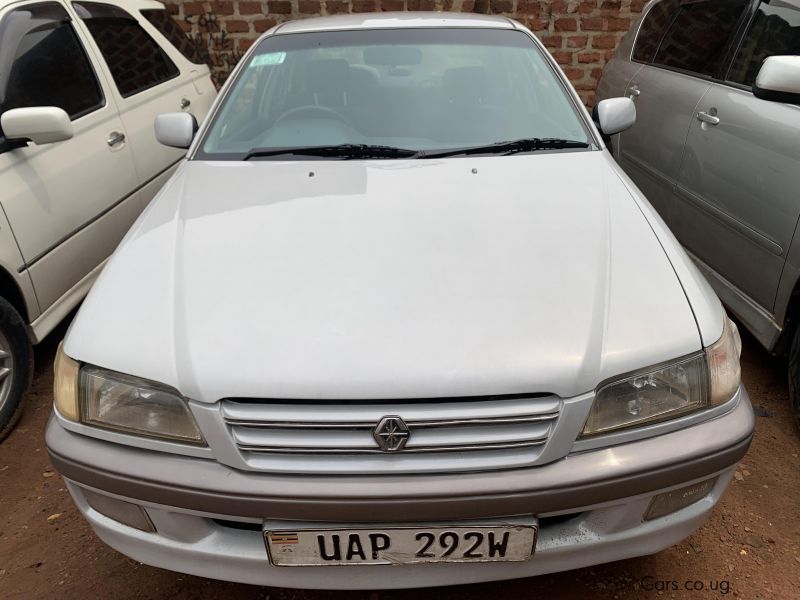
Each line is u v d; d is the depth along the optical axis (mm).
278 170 2076
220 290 1495
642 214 1800
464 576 1414
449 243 1636
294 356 1315
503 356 1307
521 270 1532
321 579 1413
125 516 1442
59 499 2129
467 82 2402
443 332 1351
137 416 1356
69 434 1432
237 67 2520
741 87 2727
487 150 2168
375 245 1631
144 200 3279
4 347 2344
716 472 1405
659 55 3656
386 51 2486
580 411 1305
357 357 1305
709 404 1397
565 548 1400
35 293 2451
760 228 2426
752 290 2520
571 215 1769
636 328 1390
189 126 2439
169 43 3906
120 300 1507
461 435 1293
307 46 2531
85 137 2811
